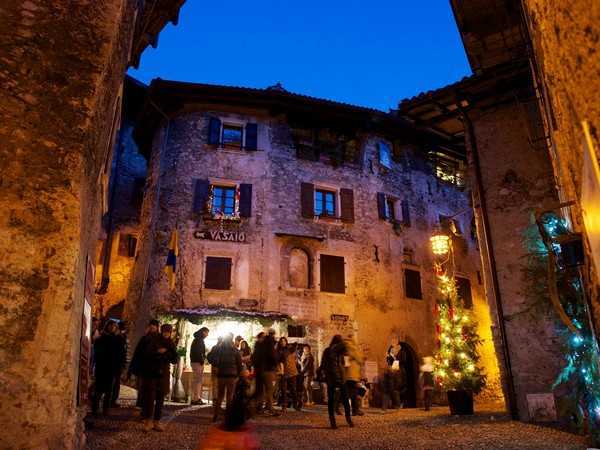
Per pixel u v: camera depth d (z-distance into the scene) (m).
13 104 3.89
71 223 3.84
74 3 4.45
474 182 11.45
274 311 17.39
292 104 20.06
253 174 19.25
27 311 3.49
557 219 7.56
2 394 3.23
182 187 18.50
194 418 9.34
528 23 5.05
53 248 3.71
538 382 9.48
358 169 21.11
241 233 18.22
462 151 24.55
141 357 7.26
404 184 22.47
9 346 3.37
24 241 3.62
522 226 10.47
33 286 3.56
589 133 2.49
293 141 20.30
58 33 4.28
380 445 6.73
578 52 2.61
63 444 3.47
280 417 10.24
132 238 21.83
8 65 3.97
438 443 6.87
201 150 19.14
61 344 3.57
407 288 20.64
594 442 6.57
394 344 16.03
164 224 17.94
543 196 10.40
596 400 6.77
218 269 17.66
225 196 18.97
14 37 4.08
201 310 16.23
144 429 6.91
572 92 2.84
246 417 3.63
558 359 9.36
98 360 8.21
